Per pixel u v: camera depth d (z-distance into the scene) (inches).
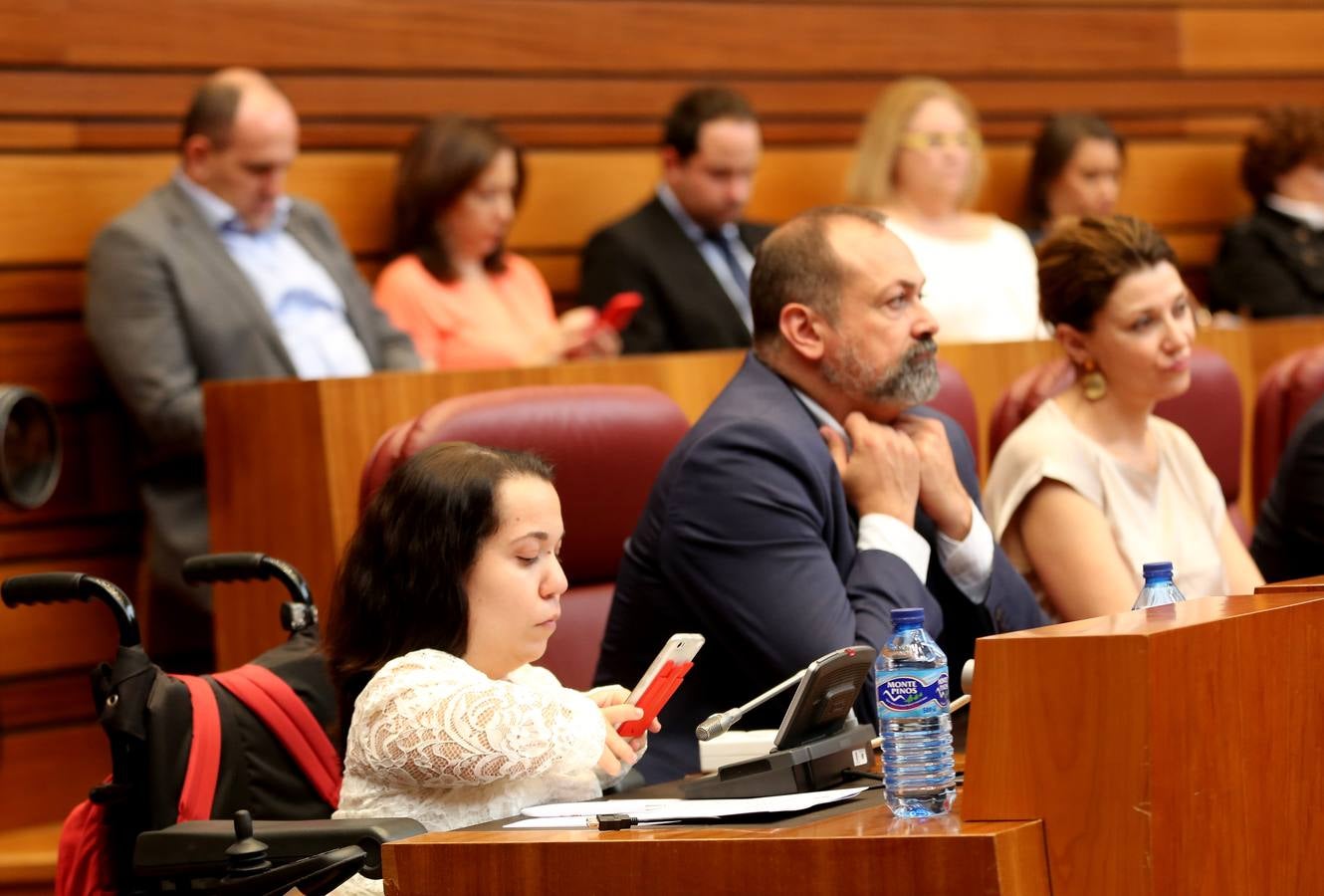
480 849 184.1
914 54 602.2
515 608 219.1
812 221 289.7
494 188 470.0
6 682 434.9
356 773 215.6
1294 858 189.0
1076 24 631.8
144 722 228.7
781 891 172.1
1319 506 335.3
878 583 266.7
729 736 228.2
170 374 409.7
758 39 574.6
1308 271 613.6
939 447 285.7
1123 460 319.9
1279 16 668.1
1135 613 194.9
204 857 210.7
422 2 514.3
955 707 203.5
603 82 547.2
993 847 165.0
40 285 446.9
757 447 269.7
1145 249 313.1
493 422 290.4
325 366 435.5
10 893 386.3
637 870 177.6
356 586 223.1
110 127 462.0
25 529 440.1
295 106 493.7
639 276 498.6
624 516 303.9
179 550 409.7
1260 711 184.9
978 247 517.0
